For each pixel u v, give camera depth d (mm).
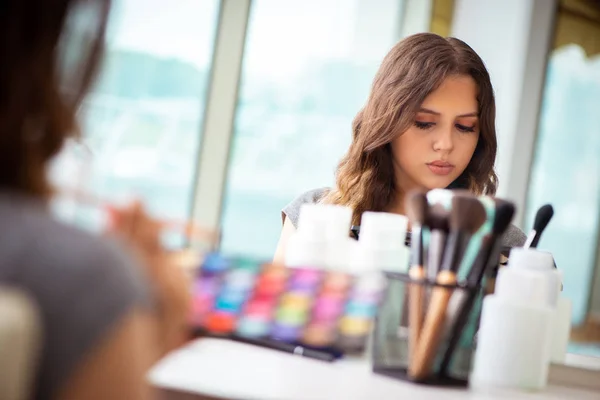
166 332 872
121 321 674
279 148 3289
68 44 762
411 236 1364
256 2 3166
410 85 1571
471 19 3783
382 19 3656
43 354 660
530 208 3588
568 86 3613
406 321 1208
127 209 920
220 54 3055
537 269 1324
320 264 1322
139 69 2873
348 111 3428
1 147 736
